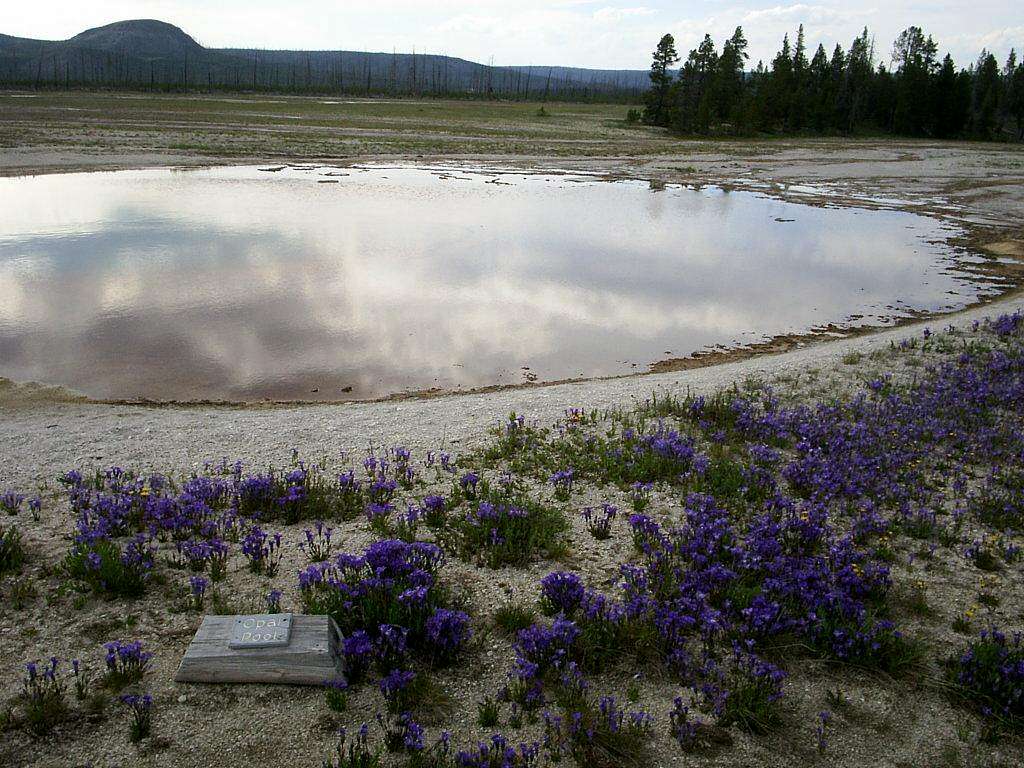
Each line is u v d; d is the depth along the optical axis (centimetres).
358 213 3809
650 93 11612
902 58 15438
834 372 1697
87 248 2847
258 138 6862
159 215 3544
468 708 595
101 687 600
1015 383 1518
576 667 643
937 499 1009
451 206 4191
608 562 838
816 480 1031
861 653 667
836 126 12500
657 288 2669
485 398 1541
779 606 708
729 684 623
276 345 1922
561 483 1041
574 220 3950
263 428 1320
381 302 2336
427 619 648
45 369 1689
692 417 1364
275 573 789
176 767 526
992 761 561
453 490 1005
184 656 611
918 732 590
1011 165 7825
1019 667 621
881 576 770
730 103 11444
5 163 4806
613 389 1595
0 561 770
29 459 1135
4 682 602
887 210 4759
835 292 2716
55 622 687
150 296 2283
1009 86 13438
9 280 2388
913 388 1531
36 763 522
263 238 3133
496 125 10031
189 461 1143
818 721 596
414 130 8569
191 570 789
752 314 2398
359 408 1481
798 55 13350
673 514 965
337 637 646
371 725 569
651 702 608
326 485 1041
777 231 3909
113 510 884
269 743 550
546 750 552
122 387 1606
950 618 745
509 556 829
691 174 6303
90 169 4891
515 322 2209
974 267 3194
